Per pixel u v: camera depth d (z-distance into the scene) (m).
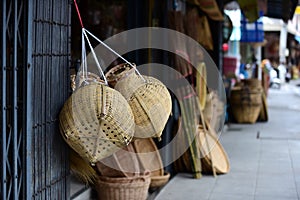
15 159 2.80
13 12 2.76
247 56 15.98
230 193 5.24
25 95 2.81
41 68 2.97
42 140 3.00
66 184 3.29
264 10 10.38
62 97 3.20
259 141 8.67
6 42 2.77
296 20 26.78
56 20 3.12
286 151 7.68
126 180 4.38
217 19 8.91
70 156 3.34
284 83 29.56
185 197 5.09
